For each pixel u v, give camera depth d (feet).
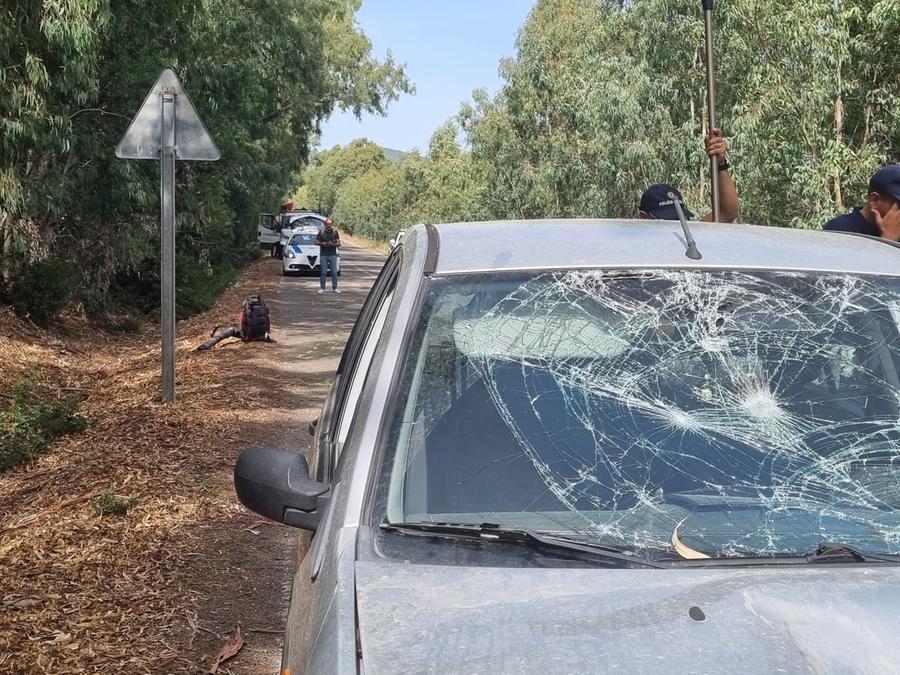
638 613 6.80
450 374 9.20
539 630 6.62
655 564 7.75
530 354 9.46
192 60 57.72
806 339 9.73
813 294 10.09
